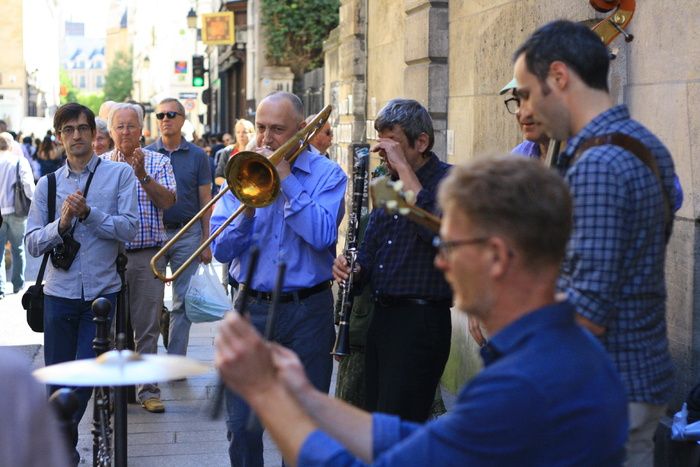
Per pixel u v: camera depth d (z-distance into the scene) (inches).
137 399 240.4
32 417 52.7
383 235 157.1
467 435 60.6
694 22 143.0
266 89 701.3
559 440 60.9
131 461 193.9
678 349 150.4
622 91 166.6
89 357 188.9
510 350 64.0
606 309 86.4
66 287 187.8
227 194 168.7
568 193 65.2
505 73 212.8
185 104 1385.3
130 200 194.4
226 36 911.0
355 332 177.3
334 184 164.1
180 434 212.1
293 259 159.5
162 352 298.8
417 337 149.7
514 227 62.8
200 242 255.8
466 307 66.1
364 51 361.4
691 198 146.2
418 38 268.4
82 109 192.4
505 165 64.5
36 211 191.9
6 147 398.3
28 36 2138.3
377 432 69.7
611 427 62.7
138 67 3595.0
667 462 147.4
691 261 146.7
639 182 87.8
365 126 363.3
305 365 161.2
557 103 92.1
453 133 256.7
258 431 156.6
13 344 307.3
